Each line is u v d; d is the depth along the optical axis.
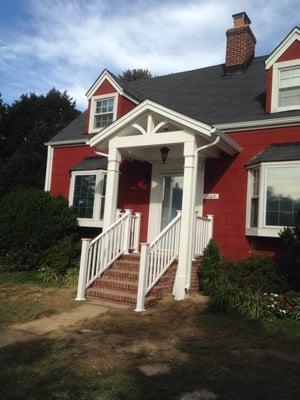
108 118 14.20
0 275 11.36
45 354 5.40
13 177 22.33
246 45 15.07
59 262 11.45
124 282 9.12
